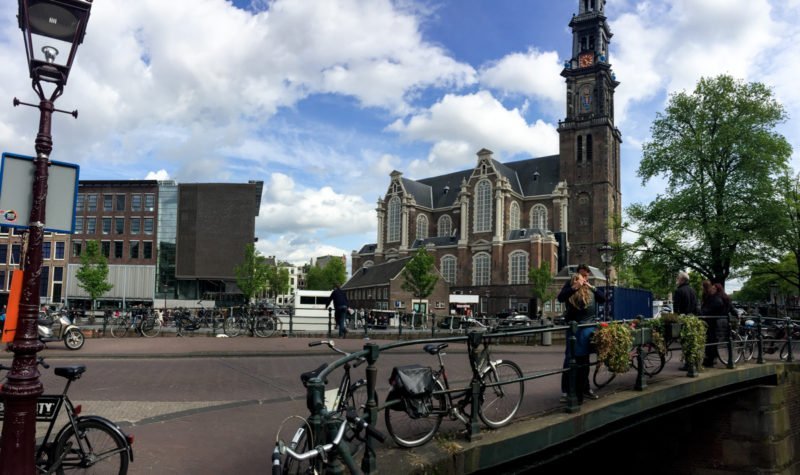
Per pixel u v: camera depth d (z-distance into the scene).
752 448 14.93
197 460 6.23
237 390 10.76
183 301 63.44
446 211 102.31
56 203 4.94
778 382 15.33
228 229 64.12
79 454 5.08
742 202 34.00
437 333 28.00
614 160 94.31
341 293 22.75
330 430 4.09
